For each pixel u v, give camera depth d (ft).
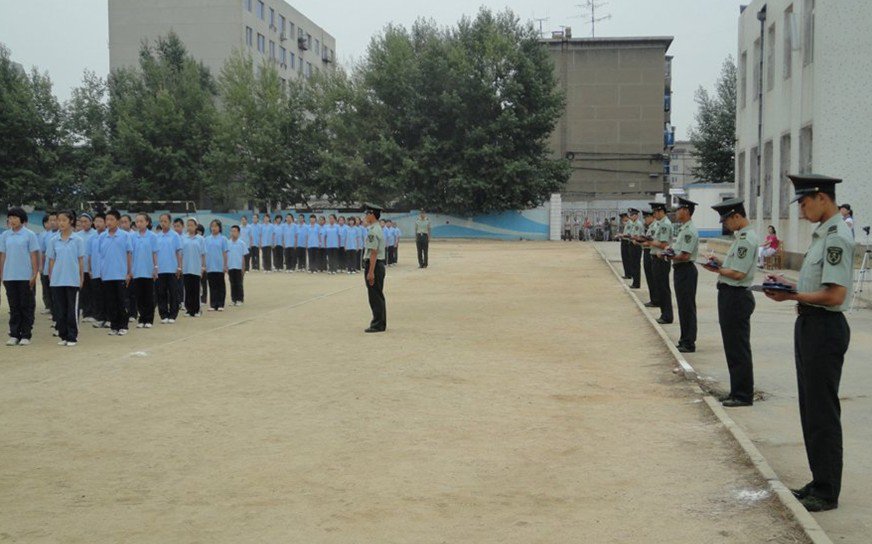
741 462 20.77
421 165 169.78
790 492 18.06
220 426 24.64
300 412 26.32
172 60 193.06
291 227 98.53
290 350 38.60
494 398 28.27
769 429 24.44
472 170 170.60
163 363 35.32
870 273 59.31
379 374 32.58
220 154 170.91
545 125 169.07
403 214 179.01
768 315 51.13
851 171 71.97
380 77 171.22
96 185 173.78
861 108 71.56
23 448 22.45
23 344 41.96
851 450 22.22
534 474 20.03
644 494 18.53
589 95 200.44
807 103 78.28
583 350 38.14
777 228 89.15
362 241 98.12
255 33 231.09
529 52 172.86
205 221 171.63
